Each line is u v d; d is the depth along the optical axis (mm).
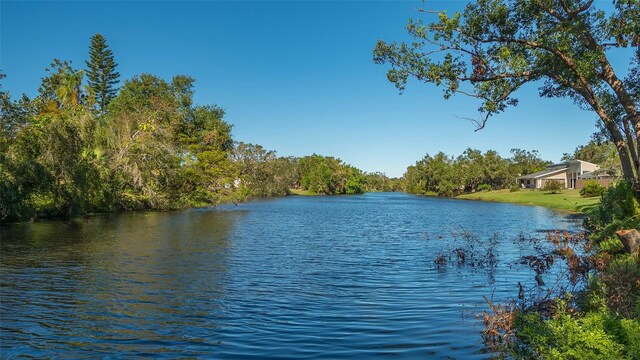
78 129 34844
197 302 11031
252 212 49188
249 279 13805
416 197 113062
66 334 8617
